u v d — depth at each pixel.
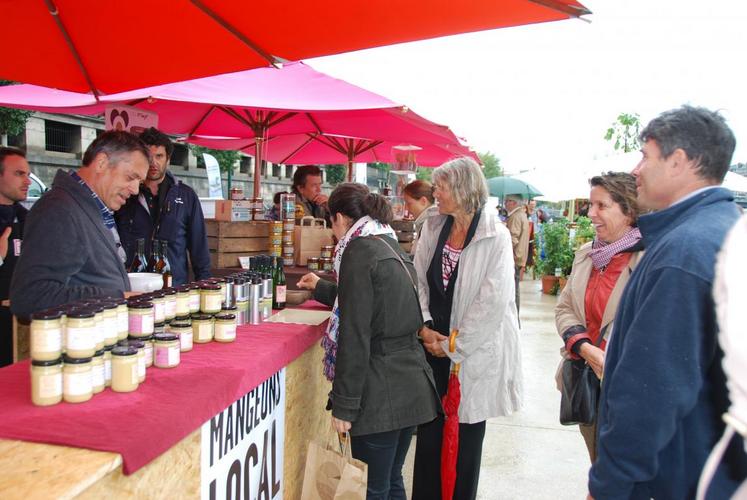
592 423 2.40
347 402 2.24
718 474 1.30
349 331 2.24
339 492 2.24
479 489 3.63
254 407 2.17
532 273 15.27
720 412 1.38
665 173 1.55
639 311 1.43
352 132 5.82
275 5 2.11
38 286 1.96
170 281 2.93
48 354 1.48
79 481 1.10
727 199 1.48
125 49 2.59
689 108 1.57
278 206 4.51
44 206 2.07
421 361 2.46
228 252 3.69
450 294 2.90
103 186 2.30
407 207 5.30
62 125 15.01
